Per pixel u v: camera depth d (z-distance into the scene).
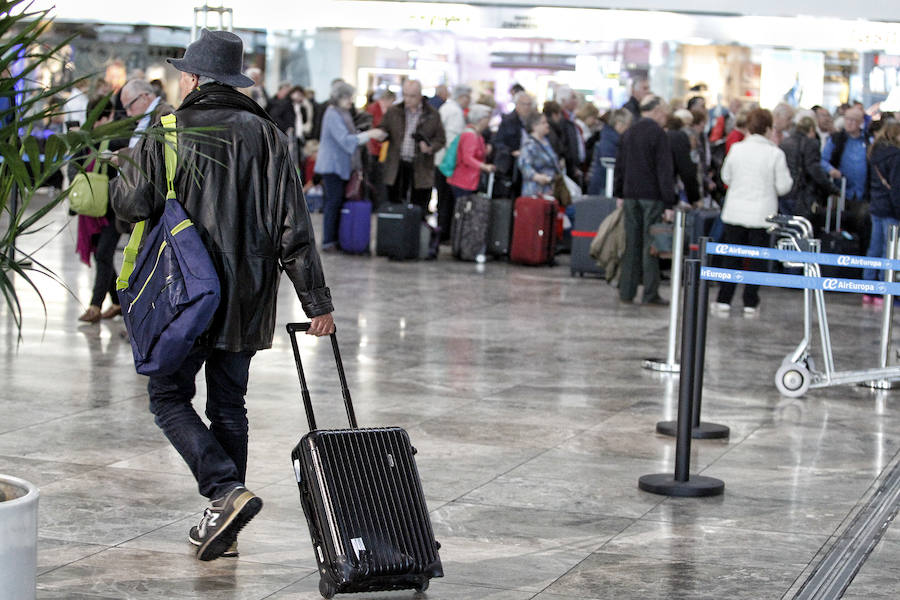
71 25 22.30
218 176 4.70
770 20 20.92
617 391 8.82
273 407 7.86
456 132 18.20
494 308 12.88
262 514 5.58
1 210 3.67
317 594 4.55
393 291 13.81
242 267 4.71
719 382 9.38
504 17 21.92
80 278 13.72
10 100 3.55
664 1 21.20
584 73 21.78
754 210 13.07
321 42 22.94
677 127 13.94
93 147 3.40
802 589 4.77
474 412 7.95
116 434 7.00
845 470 6.78
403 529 4.43
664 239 13.46
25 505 3.70
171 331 4.49
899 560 5.20
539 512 5.76
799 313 13.76
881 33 20.66
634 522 5.64
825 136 18.39
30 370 8.76
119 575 4.69
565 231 18.36
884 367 9.51
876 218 14.98
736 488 6.32
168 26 22.45
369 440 4.50
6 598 3.65
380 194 19.30
